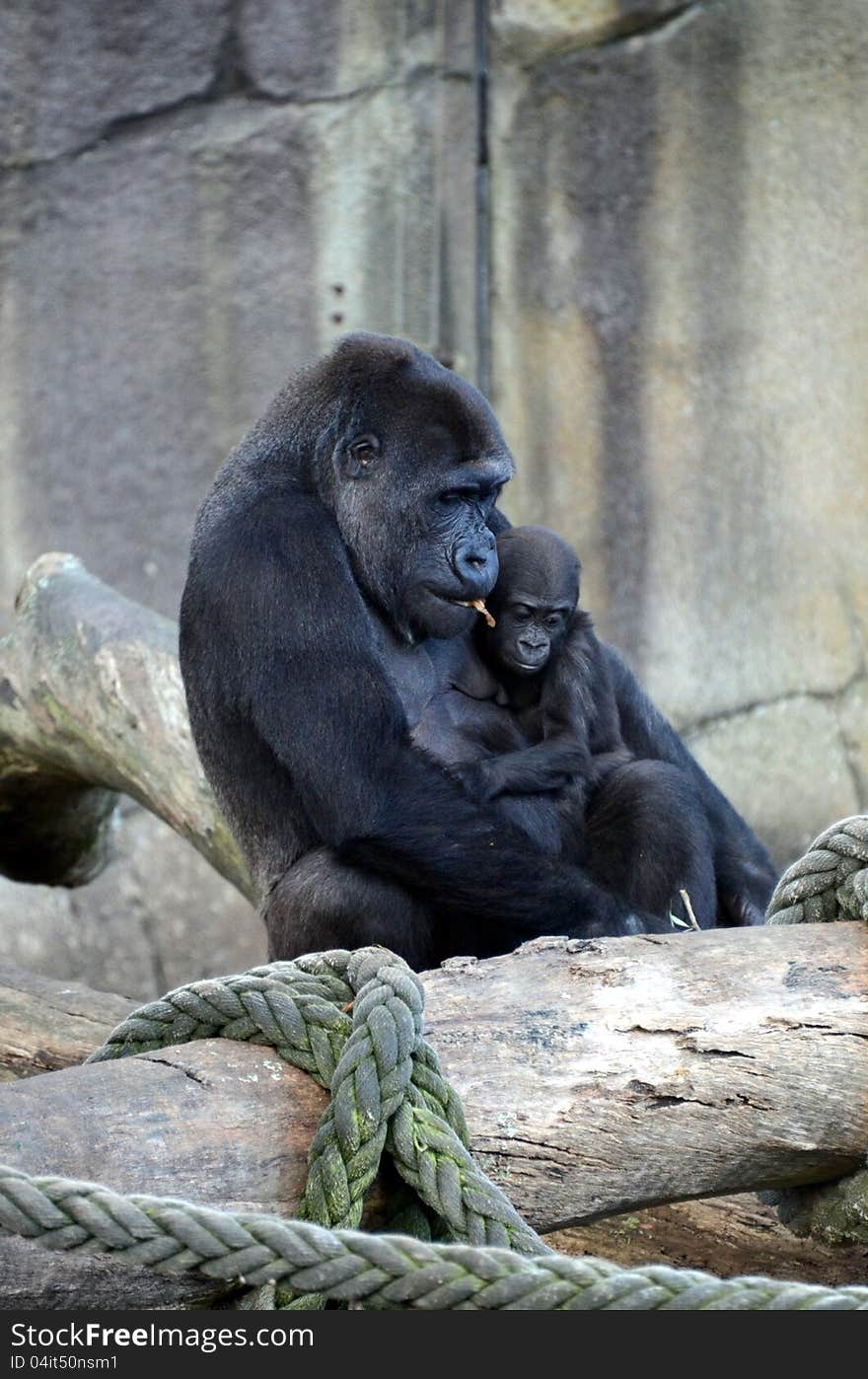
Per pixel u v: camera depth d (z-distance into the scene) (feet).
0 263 62.85
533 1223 21.48
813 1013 22.43
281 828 32.32
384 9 61.77
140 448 63.26
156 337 63.05
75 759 45.91
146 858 62.95
